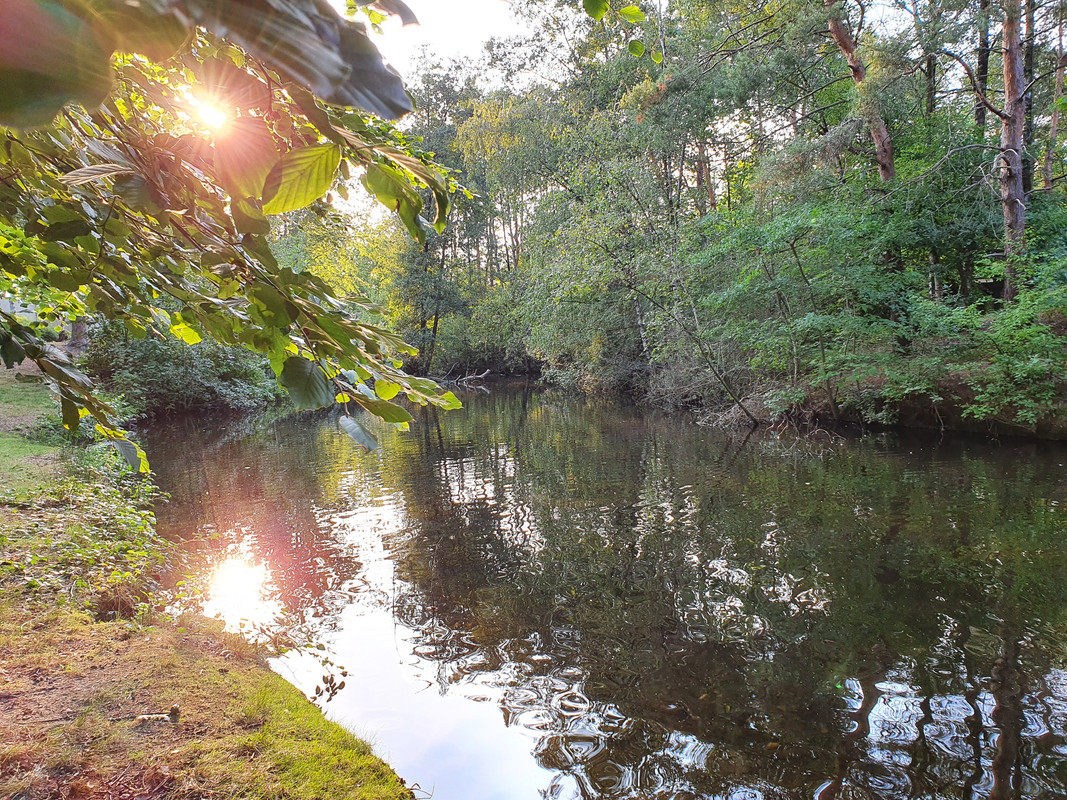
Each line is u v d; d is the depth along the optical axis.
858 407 10.65
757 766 2.63
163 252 0.92
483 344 28.94
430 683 3.27
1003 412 8.96
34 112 0.27
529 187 17.62
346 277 11.23
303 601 4.35
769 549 5.16
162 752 2.21
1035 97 14.12
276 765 2.22
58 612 3.34
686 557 5.10
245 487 8.07
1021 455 7.97
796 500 6.56
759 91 12.57
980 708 2.94
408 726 2.88
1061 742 2.69
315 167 0.61
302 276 0.74
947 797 2.42
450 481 8.32
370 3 0.45
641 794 2.46
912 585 4.30
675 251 12.45
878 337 10.26
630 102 12.71
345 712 2.96
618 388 18.81
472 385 28.55
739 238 10.35
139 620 3.47
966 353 9.52
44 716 2.36
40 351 1.06
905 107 11.18
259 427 14.38
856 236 9.93
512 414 16.70
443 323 29.25
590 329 15.93
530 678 3.35
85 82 0.28
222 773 2.13
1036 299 8.35
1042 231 10.13
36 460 7.29
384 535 5.95
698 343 12.34
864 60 9.75
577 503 6.97
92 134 0.73
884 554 4.89
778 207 10.95
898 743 2.74
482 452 10.65
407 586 4.67
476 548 5.53
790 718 2.95
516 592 4.52
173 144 0.68
